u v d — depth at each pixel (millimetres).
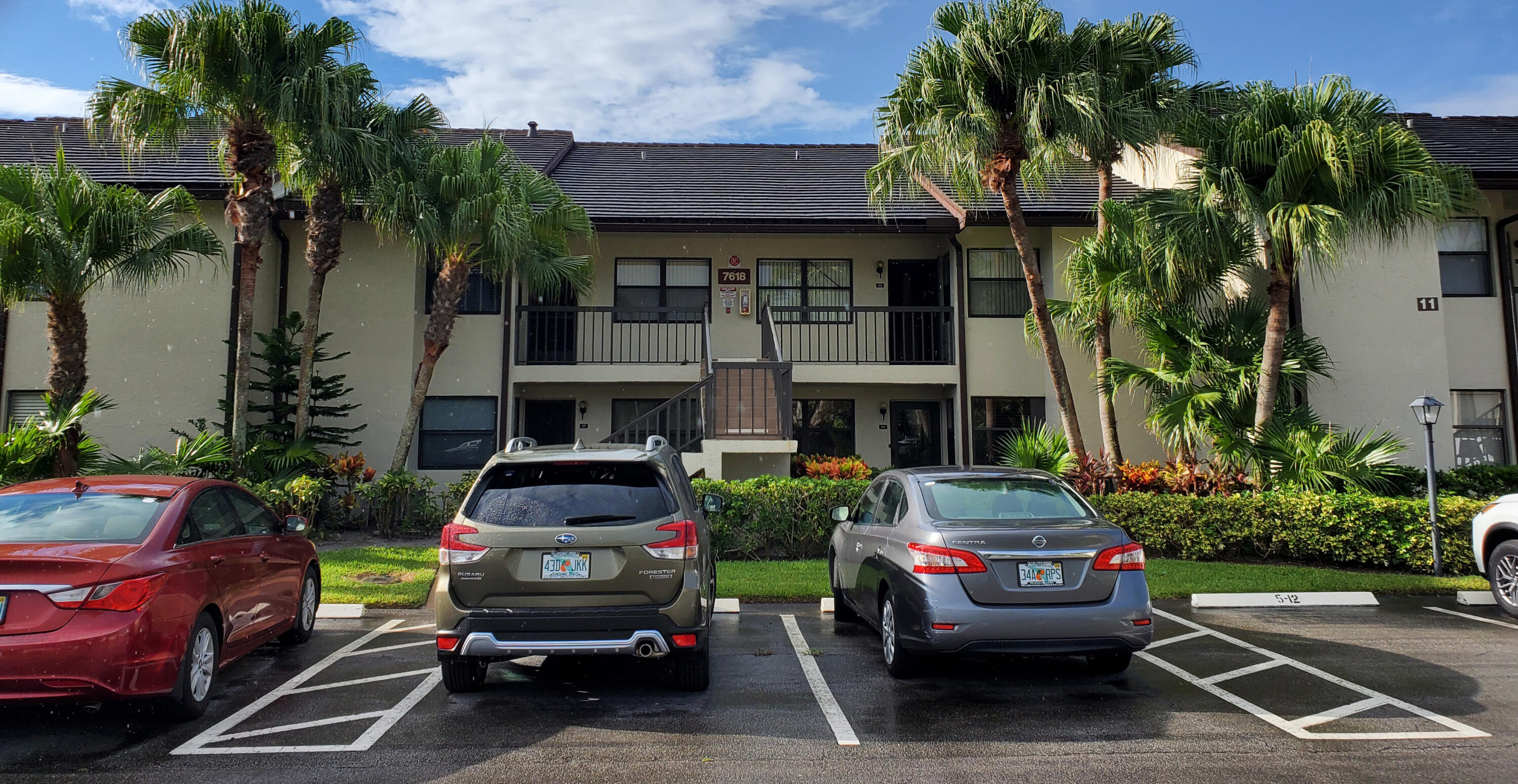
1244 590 9258
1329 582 9641
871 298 16875
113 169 15203
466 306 15781
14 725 5090
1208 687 5961
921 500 6465
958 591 5613
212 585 5406
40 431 10289
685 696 5719
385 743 4812
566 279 15859
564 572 5230
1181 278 11422
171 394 14102
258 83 11391
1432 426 10398
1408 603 8984
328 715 5305
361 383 15023
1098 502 11711
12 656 4402
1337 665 6547
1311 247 10453
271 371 13914
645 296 16719
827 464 13539
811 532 11445
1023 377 15805
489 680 6109
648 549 5277
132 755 4605
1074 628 5547
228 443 12109
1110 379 12766
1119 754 4668
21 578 4523
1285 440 11609
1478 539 8758
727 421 13430
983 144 11008
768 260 16891
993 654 5547
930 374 15734
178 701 4992
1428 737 4918
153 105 11578
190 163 15602
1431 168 10414
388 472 13656
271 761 4527
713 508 7215
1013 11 10789
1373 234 12258
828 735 4961
